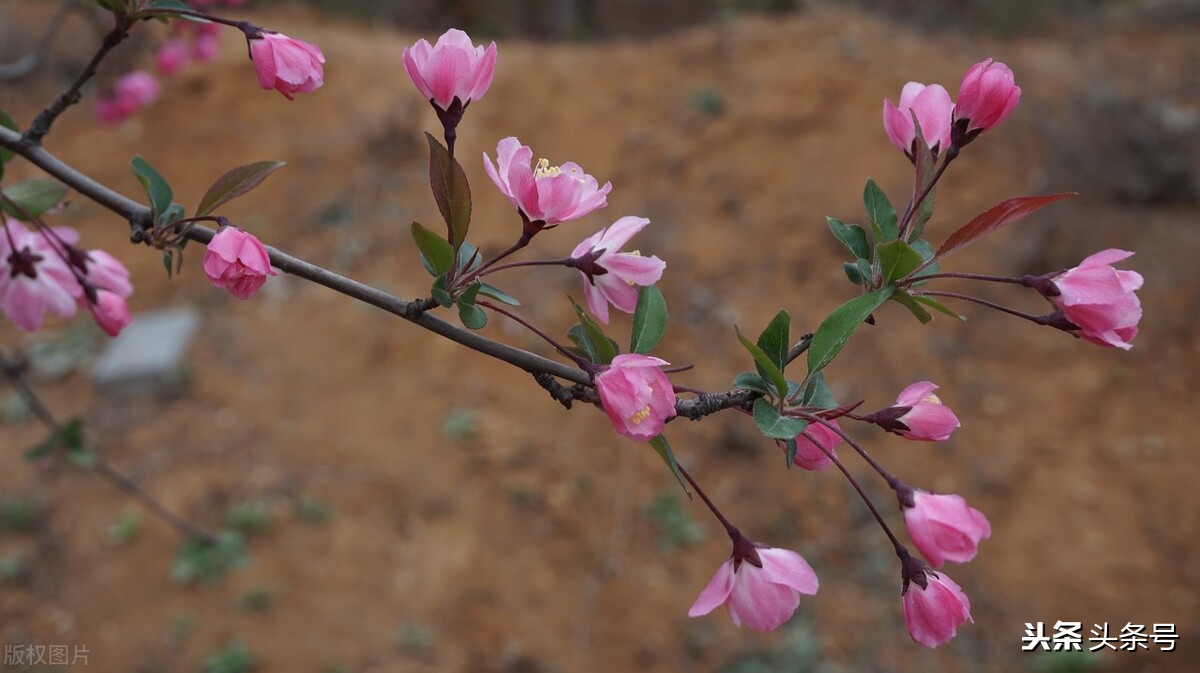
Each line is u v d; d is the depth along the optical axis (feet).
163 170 24.80
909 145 5.18
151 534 16.56
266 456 18.04
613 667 16.14
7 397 19.07
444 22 40.42
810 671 16.42
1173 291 22.49
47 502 17.02
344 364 20.07
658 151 25.38
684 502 18.54
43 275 6.68
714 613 17.07
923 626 4.51
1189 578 18.35
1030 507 19.39
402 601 16.11
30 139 5.10
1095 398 21.04
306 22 36.60
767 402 4.43
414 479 17.93
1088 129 25.31
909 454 19.92
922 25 34.32
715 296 22.22
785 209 23.70
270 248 4.64
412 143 25.68
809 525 18.67
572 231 23.24
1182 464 19.95
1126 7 35.01
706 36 29.14
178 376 19.19
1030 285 4.47
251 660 14.92
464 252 4.56
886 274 4.50
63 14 9.35
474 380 19.88
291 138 25.67
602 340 4.40
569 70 28.25
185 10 5.15
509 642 15.93
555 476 18.45
